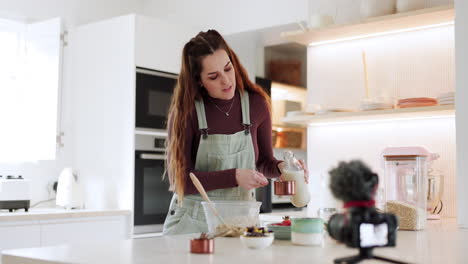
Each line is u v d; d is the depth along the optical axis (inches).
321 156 132.6
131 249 56.7
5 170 155.2
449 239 69.0
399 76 121.6
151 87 150.4
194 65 86.2
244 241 57.5
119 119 149.0
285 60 215.6
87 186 156.3
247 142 89.1
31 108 158.6
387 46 123.6
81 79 160.4
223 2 177.8
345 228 41.0
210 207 68.0
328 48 133.0
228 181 80.1
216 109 88.4
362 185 39.9
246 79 91.5
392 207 84.5
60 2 170.6
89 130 157.1
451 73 114.7
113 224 141.9
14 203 136.7
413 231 82.0
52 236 129.8
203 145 87.6
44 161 160.4
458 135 97.3
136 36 147.4
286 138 210.4
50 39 155.6
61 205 149.7
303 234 60.5
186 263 46.7
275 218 110.5
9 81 161.0
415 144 118.6
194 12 184.9
